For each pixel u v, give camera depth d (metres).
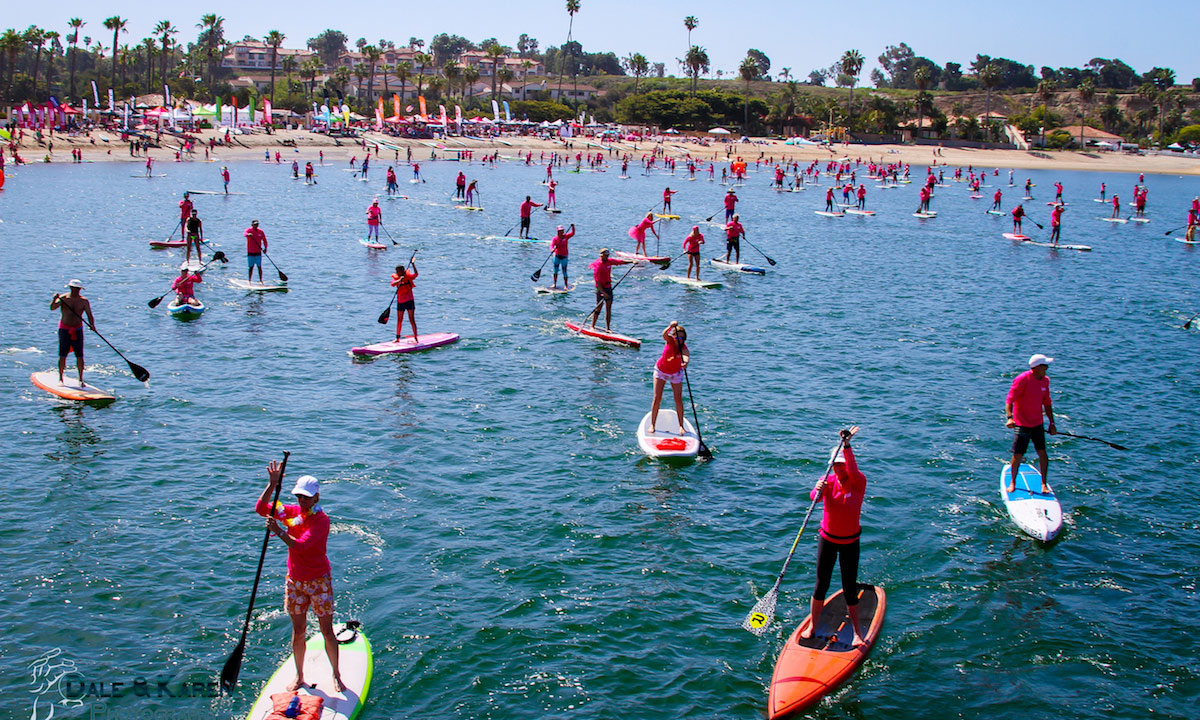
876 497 14.07
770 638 10.26
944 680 9.66
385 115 152.88
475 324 24.92
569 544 12.25
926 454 15.94
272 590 10.84
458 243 41.03
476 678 9.38
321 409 17.42
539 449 15.67
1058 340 24.98
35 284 28.59
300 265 34.03
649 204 64.62
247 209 53.25
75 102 139.00
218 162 94.19
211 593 10.73
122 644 9.70
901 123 168.50
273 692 8.82
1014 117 168.75
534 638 10.07
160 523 12.42
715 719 8.92
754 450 15.88
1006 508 13.66
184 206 37.66
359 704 8.77
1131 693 9.52
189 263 33.59
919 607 11.04
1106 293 32.69
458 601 10.75
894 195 81.88
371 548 11.91
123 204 53.53
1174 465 15.68
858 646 9.83
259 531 12.30
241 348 21.73
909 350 23.48
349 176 83.31
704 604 10.90
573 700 9.09
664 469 14.93
